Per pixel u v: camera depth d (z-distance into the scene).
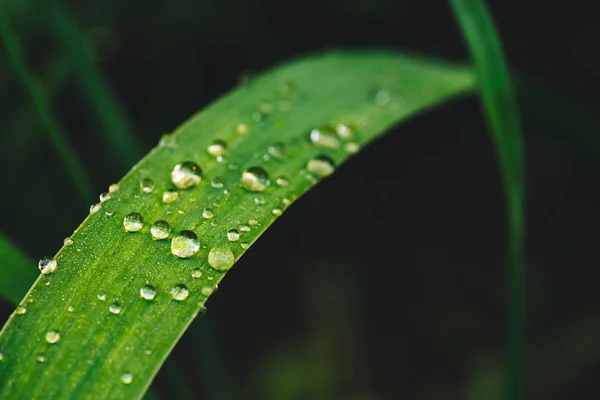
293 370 0.24
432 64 0.17
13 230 0.19
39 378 0.13
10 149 0.20
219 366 0.18
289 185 0.15
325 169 0.15
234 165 0.15
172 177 0.15
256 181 0.15
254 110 0.16
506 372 0.16
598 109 0.23
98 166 0.21
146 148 0.22
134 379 0.13
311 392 0.24
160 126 0.23
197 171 0.15
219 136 0.15
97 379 0.13
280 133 0.16
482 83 0.15
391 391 0.25
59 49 0.20
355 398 0.25
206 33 0.22
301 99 0.16
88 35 0.21
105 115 0.18
